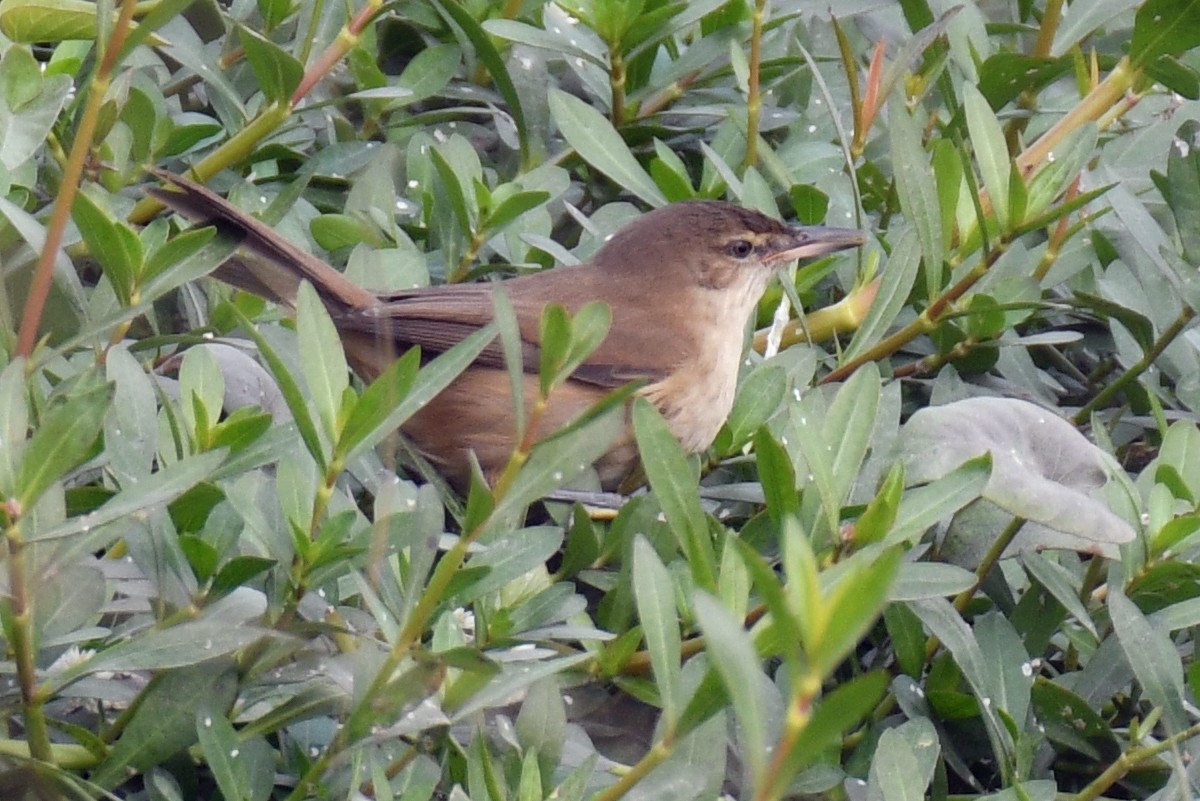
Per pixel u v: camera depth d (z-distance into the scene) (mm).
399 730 4738
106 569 5266
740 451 8094
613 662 6012
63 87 6250
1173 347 8680
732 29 9117
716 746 4855
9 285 5926
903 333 8375
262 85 7801
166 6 4977
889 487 5645
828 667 2992
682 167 9242
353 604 5977
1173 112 9891
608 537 6863
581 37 8633
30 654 4590
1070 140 8055
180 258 5734
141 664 4688
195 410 5652
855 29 10289
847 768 6348
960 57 9570
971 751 6656
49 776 4746
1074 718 6504
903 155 8008
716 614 2990
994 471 6375
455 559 4484
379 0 7867
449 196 8352
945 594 5629
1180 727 5852
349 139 8703
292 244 7941
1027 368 8820
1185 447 6980
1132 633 5949
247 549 5824
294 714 5078
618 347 9852
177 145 8008
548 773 5055
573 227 9789
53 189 7570
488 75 9195
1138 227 7887
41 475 4320
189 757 5242
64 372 6199
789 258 9312
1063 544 6609
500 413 9500
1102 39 10859
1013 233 7965
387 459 5359
